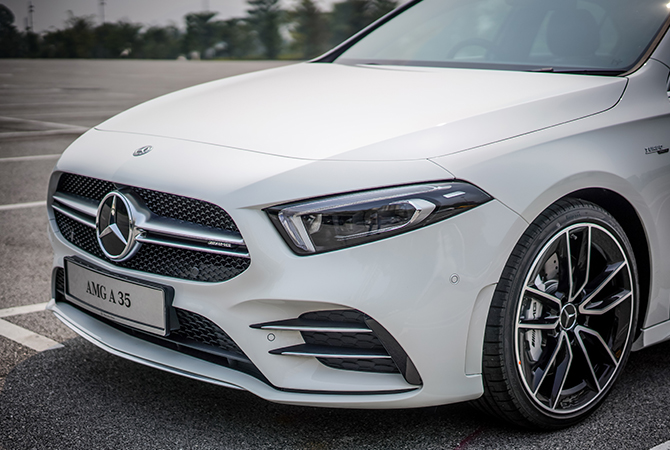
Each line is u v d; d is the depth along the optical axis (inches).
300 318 74.3
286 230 72.2
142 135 90.8
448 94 90.0
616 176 84.1
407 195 72.1
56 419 85.3
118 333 88.4
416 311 72.3
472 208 73.7
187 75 830.5
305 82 105.0
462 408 90.1
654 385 98.5
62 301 98.8
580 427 86.7
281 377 75.5
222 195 74.5
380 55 123.6
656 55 98.8
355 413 88.7
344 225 71.5
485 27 120.7
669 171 91.2
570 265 82.7
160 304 79.3
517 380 79.2
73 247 92.0
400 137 77.3
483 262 74.4
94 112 438.3
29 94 561.0
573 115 85.1
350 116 84.9
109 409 88.3
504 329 77.1
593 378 87.1
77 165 90.4
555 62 106.8
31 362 101.3
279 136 81.7
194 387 95.0
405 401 75.1
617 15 107.7
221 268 76.4
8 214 189.2
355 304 71.4
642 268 93.0
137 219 80.5
